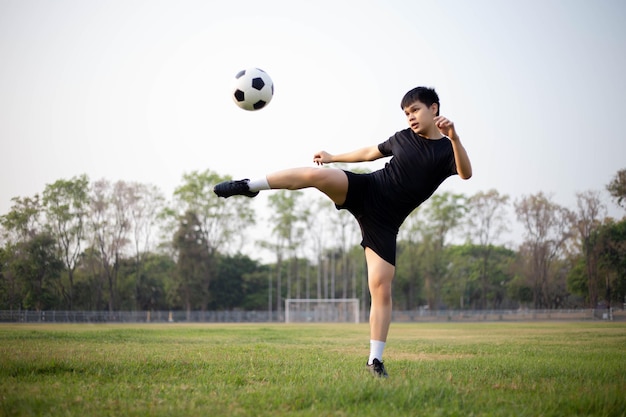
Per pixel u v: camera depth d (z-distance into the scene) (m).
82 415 3.47
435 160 4.91
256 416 3.45
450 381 4.76
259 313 56.16
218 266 60.59
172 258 58.59
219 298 62.91
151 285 57.69
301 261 69.25
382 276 5.11
